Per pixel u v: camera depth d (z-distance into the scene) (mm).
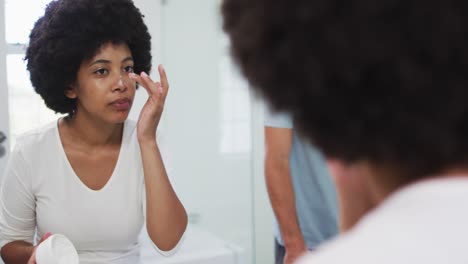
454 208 262
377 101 275
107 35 1026
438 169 289
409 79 259
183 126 2539
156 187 1065
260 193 1984
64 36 1013
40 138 1118
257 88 323
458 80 259
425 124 269
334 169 362
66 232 1095
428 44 255
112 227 1101
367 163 313
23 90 2330
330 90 285
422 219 263
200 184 2418
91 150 1127
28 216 1146
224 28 341
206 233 2334
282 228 1193
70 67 1032
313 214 1227
